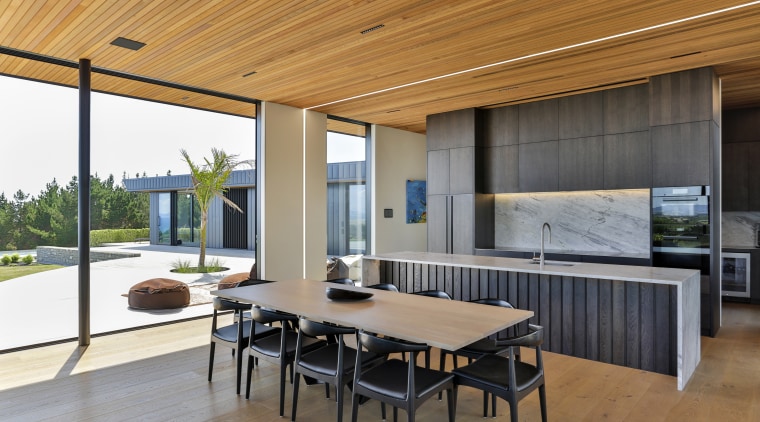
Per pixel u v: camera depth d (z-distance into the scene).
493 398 3.04
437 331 2.45
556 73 5.18
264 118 6.45
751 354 4.35
